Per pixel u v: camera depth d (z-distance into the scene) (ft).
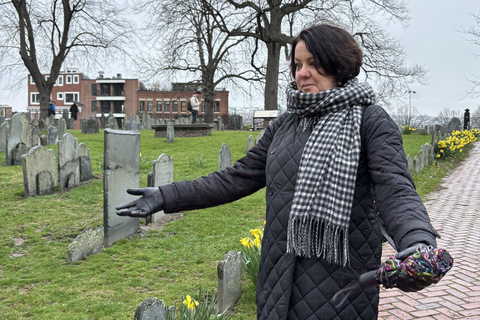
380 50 83.41
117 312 12.61
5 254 17.39
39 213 23.29
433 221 25.08
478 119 142.10
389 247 19.57
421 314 12.95
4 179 30.91
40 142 50.60
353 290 4.93
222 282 12.75
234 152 49.06
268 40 87.61
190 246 18.85
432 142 55.01
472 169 47.19
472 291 14.65
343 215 5.05
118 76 240.53
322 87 5.72
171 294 13.94
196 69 104.94
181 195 6.26
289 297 5.32
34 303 13.19
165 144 54.29
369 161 5.14
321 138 5.36
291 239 5.20
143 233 20.66
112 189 18.76
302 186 5.24
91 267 16.11
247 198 28.48
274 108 92.17
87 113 244.83
